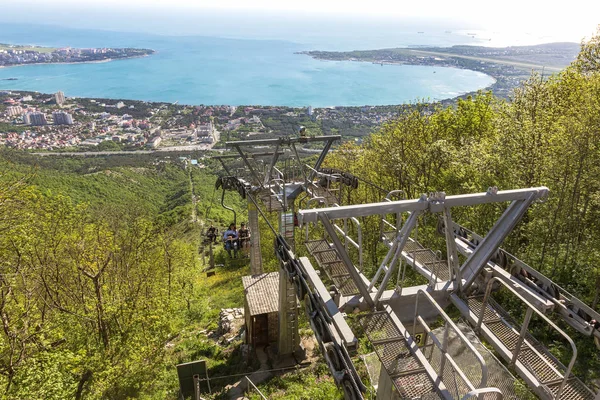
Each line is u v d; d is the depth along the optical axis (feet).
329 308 23.13
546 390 18.15
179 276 85.05
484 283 24.41
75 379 49.16
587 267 45.24
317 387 46.26
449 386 24.13
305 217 21.12
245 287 58.90
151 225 82.17
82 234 65.51
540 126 59.16
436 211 22.02
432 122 95.66
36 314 52.16
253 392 48.85
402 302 24.86
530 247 54.24
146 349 53.52
